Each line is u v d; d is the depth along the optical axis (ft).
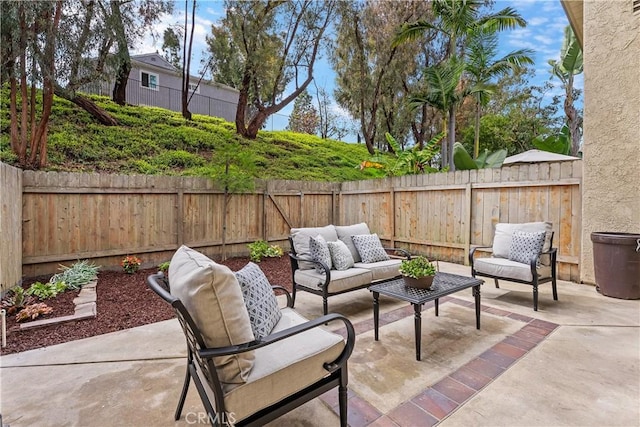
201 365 5.01
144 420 6.16
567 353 8.68
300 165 35.17
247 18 32.04
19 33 15.98
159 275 6.12
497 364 8.16
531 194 17.20
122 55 21.93
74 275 14.85
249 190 21.62
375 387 7.23
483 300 13.34
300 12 36.19
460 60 26.63
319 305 13.20
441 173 21.13
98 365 8.20
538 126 48.49
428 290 9.56
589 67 15.12
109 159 25.07
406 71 40.83
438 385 7.29
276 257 22.12
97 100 33.14
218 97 54.90
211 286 4.70
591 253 15.16
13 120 19.74
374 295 9.73
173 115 37.17
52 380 7.50
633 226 14.05
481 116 47.37
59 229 15.92
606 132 14.66
